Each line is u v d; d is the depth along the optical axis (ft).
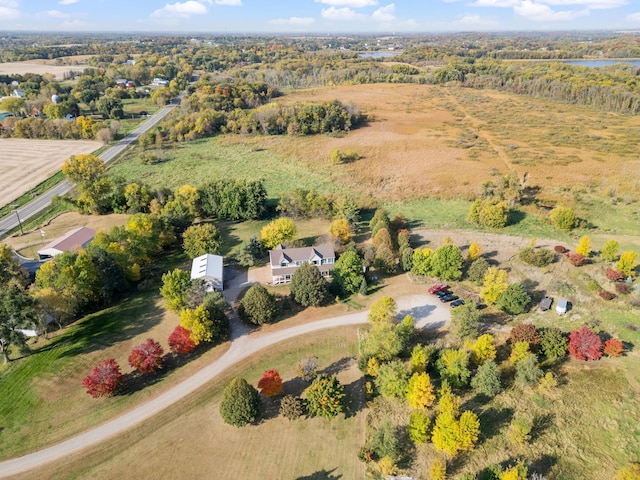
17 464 153.58
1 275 232.73
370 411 173.88
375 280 262.67
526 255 271.08
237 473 150.82
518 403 174.50
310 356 203.72
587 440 159.12
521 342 188.75
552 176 402.93
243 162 466.70
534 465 150.10
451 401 159.74
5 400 177.99
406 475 148.77
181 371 195.00
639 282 247.70
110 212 358.02
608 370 189.37
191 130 556.51
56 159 474.08
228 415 163.53
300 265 245.65
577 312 227.40
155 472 151.43
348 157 466.29
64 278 220.64
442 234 314.76
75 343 209.97
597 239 300.61
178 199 329.93
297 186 401.70
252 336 216.74
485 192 366.22
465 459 152.87
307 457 156.25
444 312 232.53
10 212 353.51
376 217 314.35
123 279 247.91
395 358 193.88
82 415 172.45
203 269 249.96
